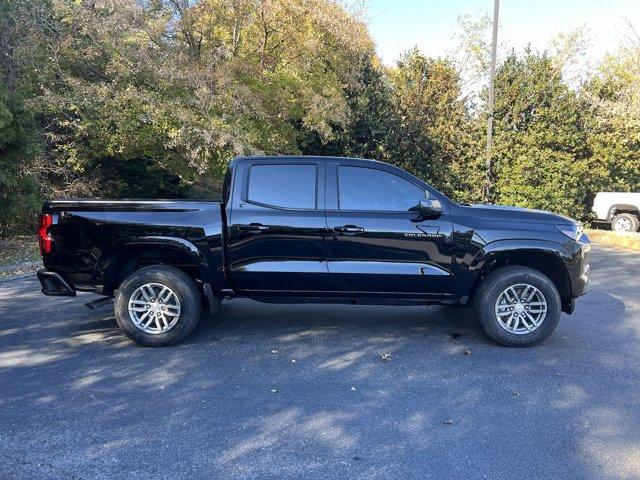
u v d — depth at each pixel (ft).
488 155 51.67
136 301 18.10
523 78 53.06
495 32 50.11
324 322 21.20
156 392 14.52
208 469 10.85
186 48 41.11
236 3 41.24
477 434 12.34
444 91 52.31
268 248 17.98
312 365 16.58
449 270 18.03
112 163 50.75
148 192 55.67
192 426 12.62
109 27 37.86
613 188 59.36
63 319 21.33
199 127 36.37
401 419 13.05
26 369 16.07
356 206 18.19
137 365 16.49
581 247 18.26
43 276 18.37
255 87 41.81
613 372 16.16
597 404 13.96
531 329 18.21
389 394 14.49
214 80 38.99
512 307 18.26
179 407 13.62
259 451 11.54
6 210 35.81
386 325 20.86
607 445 11.90
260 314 22.31
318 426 12.67
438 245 17.92
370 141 48.67
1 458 11.19
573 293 18.58
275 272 18.03
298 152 46.85
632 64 50.93
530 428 12.64
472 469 10.91
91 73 42.22
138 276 17.98
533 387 15.01
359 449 11.65
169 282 17.97
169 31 40.78
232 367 16.38
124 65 38.75
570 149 54.90
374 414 13.30
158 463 11.05
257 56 45.47
